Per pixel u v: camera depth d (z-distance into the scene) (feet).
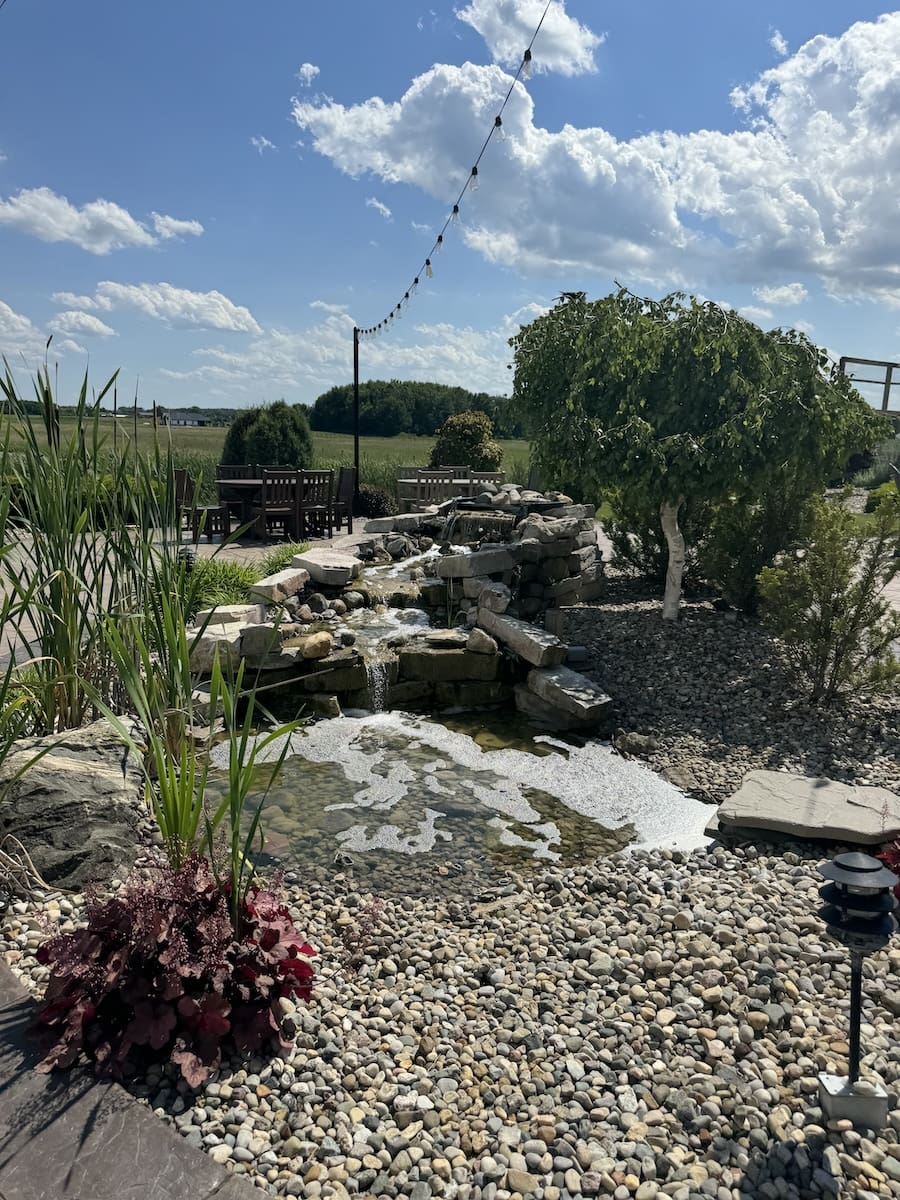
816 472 23.03
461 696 21.01
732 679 21.20
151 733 9.32
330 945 10.73
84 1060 7.55
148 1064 7.76
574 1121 7.53
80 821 11.09
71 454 12.79
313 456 60.90
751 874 12.58
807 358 22.13
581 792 16.26
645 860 13.33
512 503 31.32
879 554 18.67
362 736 18.99
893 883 6.86
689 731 19.03
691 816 15.20
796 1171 6.91
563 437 23.34
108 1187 6.28
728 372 22.26
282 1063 8.04
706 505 27.63
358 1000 9.41
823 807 14.08
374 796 15.87
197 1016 7.79
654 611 26.30
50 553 12.75
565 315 25.81
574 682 20.13
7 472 11.78
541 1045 8.64
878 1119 7.38
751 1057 8.30
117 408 13.37
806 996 9.34
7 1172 6.35
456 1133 7.39
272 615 22.79
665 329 22.86
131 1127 6.87
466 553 25.93
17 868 10.36
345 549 30.78
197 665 19.03
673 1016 8.98
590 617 26.12
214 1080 7.70
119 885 10.72
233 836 8.35
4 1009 8.20
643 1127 7.38
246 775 8.59
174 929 7.93
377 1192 6.69
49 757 11.78
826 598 18.89
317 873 12.88
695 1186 6.76
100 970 7.81
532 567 25.96
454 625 23.81
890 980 9.57
